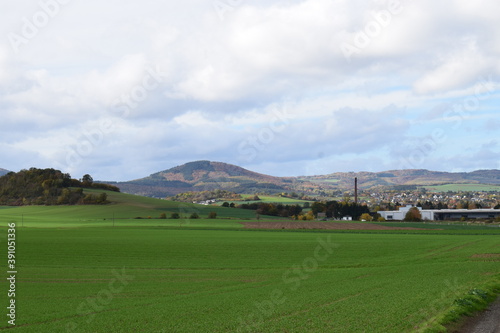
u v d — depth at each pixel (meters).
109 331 21.86
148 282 38.91
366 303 26.14
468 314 21.62
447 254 58.34
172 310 26.27
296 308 25.67
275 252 62.91
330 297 28.89
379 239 82.38
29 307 28.30
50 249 65.88
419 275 39.12
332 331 19.83
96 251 63.69
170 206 185.62
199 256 58.69
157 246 70.38
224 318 23.66
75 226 120.62
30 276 42.47
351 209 191.12
